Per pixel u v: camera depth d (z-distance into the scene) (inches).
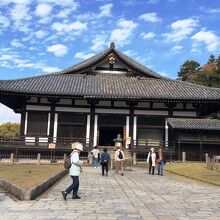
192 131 1499.8
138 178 896.3
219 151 1496.1
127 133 1622.8
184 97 1546.5
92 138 1608.0
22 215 392.8
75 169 522.9
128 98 1561.3
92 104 1630.2
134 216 398.9
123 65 1835.6
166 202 509.4
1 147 1503.4
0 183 678.5
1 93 1526.8
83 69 1829.5
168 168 1207.6
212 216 410.6
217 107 1697.8
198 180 863.1
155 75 1833.2
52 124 1604.3
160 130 1633.9
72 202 491.2
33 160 1472.7
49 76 1812.3
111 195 570.6
